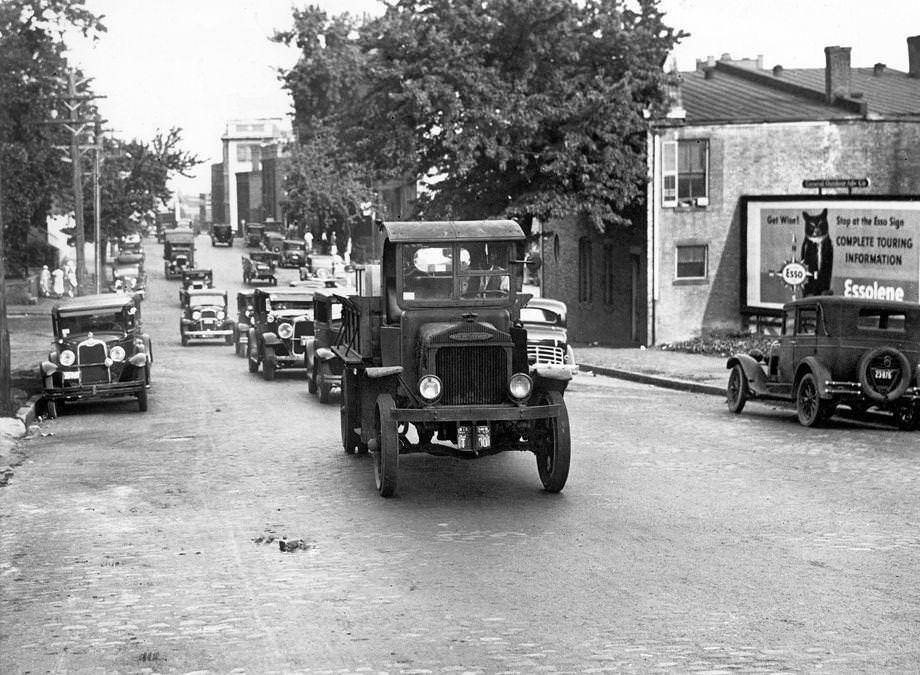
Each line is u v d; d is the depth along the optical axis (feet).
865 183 102.53
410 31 124.88
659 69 125.29
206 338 166.71
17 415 70.49
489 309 44.88
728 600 28.19
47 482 48.37
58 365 75.31
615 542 34.96
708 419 68.80
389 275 44.98
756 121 126.00
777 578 30.40
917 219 113.60
